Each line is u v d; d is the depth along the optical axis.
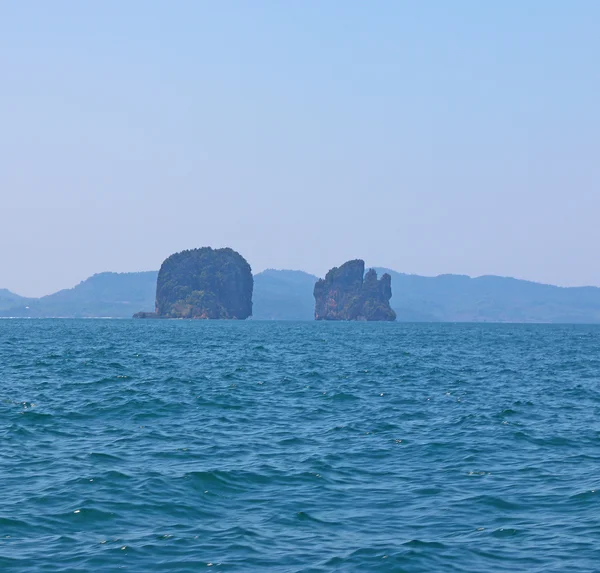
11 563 21.17
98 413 50.03
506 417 50.84
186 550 22.55
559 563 21.50
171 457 35.84
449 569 21.05
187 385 68.88
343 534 24.30
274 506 27.59
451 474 33.00
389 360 110.19
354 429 45.19
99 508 26.72
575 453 38.00
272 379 76.69
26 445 38.16
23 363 91.00
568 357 125.94
